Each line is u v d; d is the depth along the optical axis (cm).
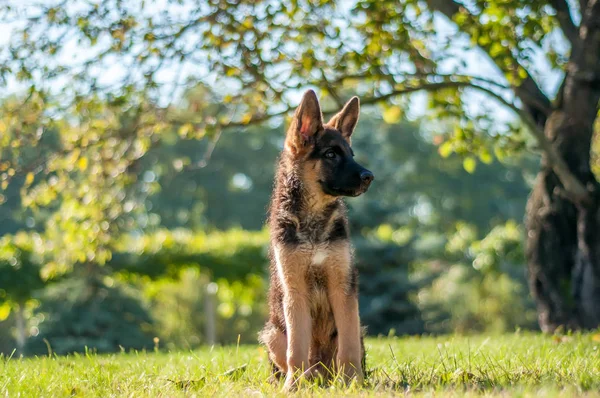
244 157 4497
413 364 675
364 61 1172
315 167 635
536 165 4412
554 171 1220
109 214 1229
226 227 4394
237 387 569
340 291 618
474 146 1300
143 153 1234
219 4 1130
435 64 1167
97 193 1224
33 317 1877
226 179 4453
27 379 612
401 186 4397
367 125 4512
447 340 1032
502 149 1288
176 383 604
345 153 644
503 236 2539
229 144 4422
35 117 1191
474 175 4334
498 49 1125
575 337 912
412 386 545
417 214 4556
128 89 1182
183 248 1973
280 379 607
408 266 2294
